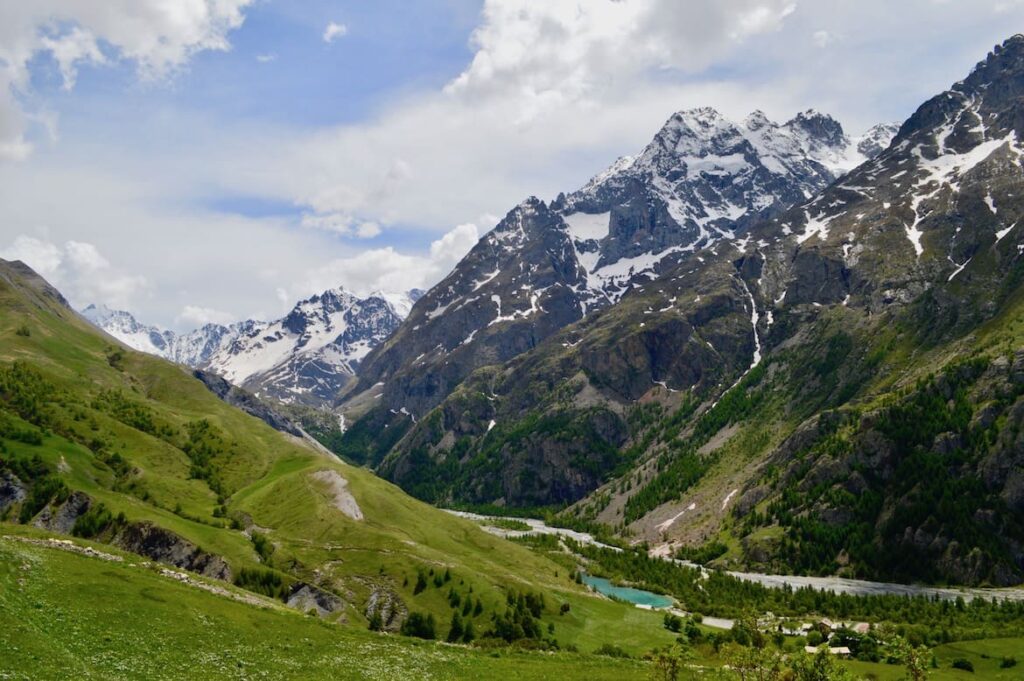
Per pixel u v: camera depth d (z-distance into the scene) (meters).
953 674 138.88
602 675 104.25
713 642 153.88
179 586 103.19
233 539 173.88
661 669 88.56
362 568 171.12
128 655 72.25
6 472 183.75
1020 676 138.50
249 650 84.12
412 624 148.75
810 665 72.06
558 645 148.00
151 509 184.12
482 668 99.75
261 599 120.31
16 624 69.88
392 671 88.62
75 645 70.81
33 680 59.19
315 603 150.00
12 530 110.88
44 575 87.19
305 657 87.00
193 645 80.69
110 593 88.00
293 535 197.00
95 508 171.38
